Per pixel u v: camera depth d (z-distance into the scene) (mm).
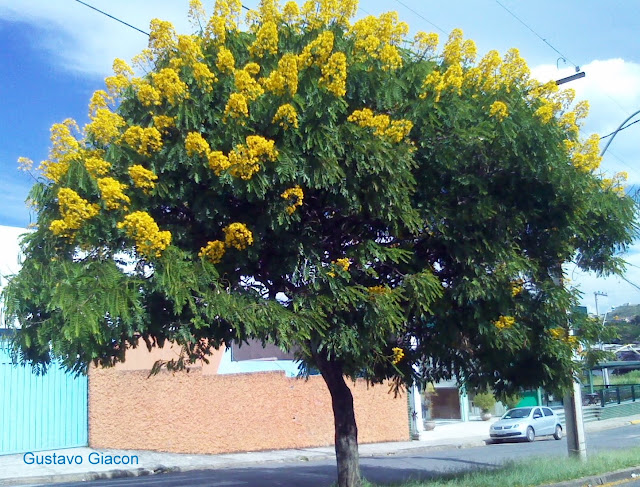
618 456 14414
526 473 11375
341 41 7984
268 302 6969
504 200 8477
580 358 10297
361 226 8078
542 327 9109
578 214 8891
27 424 18719
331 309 7230
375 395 26000
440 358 9438
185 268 6598
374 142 7316
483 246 8172
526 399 38406
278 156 6934
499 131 8008
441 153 7996
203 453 20781
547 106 8383
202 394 21125
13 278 6875
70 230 6785
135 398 20344
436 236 8203
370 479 14094
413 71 8172
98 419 19906
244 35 8062
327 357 8031
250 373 22109
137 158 7207
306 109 7195
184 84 7242
